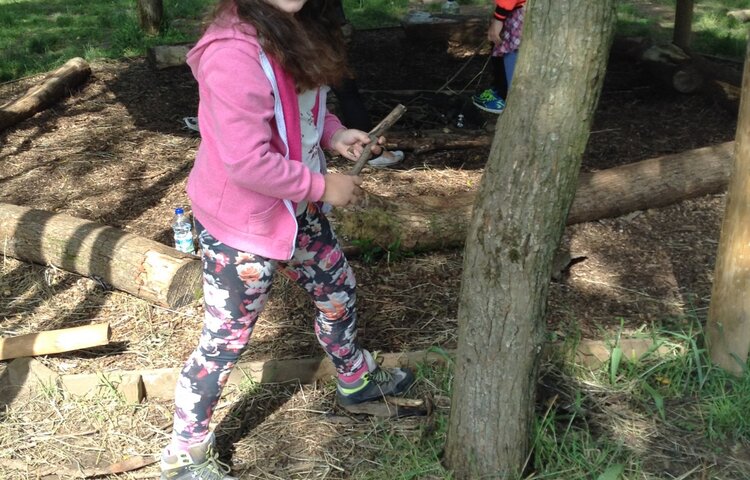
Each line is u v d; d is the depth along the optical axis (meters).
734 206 2.88
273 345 3.38
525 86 2.07
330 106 5.92
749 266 2.90
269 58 2.09
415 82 7.10
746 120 2.79
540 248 2.20
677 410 2.97
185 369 2.54
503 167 2.16
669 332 3.22
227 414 3.00
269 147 2.11
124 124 6.09
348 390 2.94
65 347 3.21
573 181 2.14
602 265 3.98
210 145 2.20
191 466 2.63
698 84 6.30
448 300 3.67
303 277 2.62
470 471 2.56
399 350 3.32
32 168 5.27
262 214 2.23
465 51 8.03
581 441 2.78
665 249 4.13
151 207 4.68
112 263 3.69
